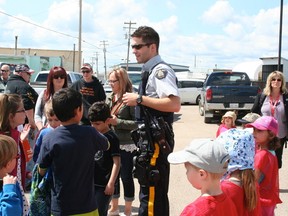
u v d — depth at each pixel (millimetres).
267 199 3568
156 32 3830
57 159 3236
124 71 5316
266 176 3596
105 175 4383
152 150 3646
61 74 5906
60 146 3234
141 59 3846
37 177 3375
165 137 3662
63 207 3244
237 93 14945
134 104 3664
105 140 3561
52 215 3299
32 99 6707
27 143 4473
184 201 6012
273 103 6227
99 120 4332
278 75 6188
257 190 2965
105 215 4434
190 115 19875
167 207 3734
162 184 3666
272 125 3699
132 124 5023
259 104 6371
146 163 3635
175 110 3635
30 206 3400
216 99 15031
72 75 12773
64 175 3234
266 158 3592
